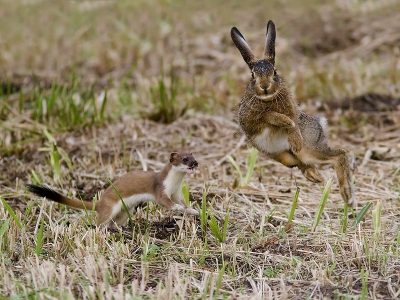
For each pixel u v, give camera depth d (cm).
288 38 2933
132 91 2409
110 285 1121
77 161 1808
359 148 1886
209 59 2734
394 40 2770
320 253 1259
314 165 1361
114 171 1708
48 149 1780
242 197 1553
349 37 2883
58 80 2553
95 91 2431
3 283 1098
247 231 1389
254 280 1153
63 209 1490
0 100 2198
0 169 1766
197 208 1452
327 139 1371
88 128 2000
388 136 1961
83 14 3331
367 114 2119
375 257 1216
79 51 2866
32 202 1480
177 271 1116
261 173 1694
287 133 1259
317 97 2295
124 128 2003
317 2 3344
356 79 2344
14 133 1986
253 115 1260
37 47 2934
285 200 1559
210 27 3119
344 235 1334
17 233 1326
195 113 2156
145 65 2698
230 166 1773
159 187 1360
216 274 1169
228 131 1998
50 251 1256
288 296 1088
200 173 1711
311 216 1466
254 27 3117
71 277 1083
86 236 1263
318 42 2858
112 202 1359
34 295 1046
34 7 3459
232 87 2316
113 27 3162
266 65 1236
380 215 1370
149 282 1143
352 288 1112
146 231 1325
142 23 3173
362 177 1689
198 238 1337
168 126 2045
